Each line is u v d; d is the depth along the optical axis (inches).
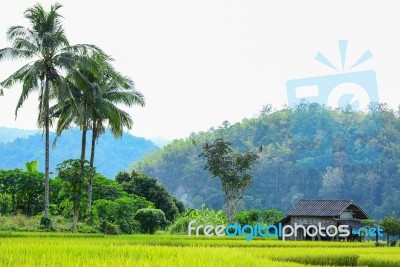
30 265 695.7
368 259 1360.7
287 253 1328.7
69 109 2158.0
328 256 1336.1
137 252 950.4
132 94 2315.5
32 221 2037.4
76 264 721.0
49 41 1934.1
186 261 796.6
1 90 1934.1
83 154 2199.8
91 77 2214.6
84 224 2055.9
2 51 1911.9
